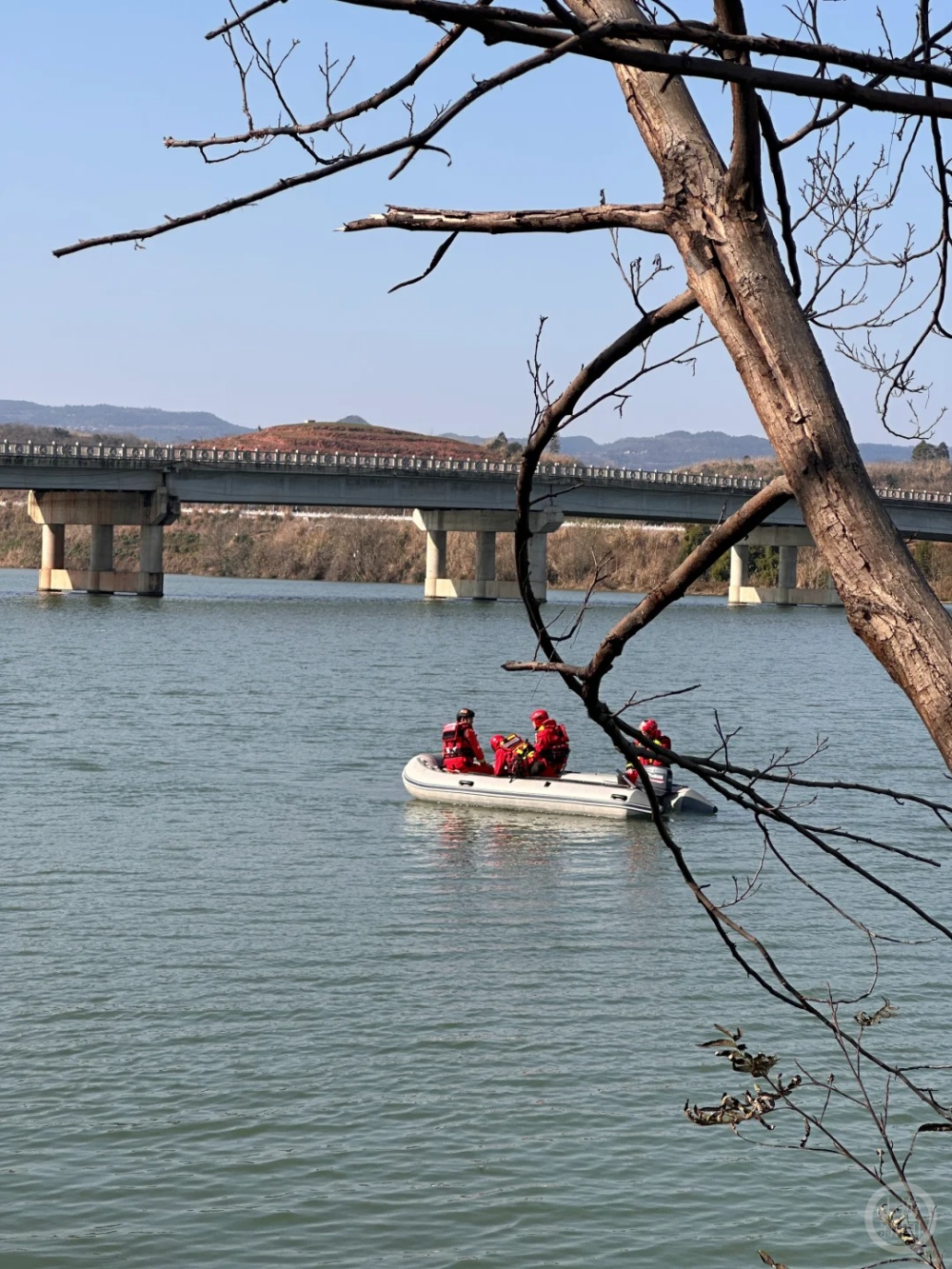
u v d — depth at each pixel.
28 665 58.81
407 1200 11.05
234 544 189.75
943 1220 10.77
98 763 33.50
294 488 104.56
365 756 35.97
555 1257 10.25
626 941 18.38
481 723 44.78
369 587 160.62
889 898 21.16
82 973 16.44
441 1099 12.90
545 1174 11.48
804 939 18.56
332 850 24.08
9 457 94.75
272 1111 12.58
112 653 65.75
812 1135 12.32
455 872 22.58
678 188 3.05
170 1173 11.42
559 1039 14.49
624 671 65.44
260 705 47.06
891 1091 13.18
